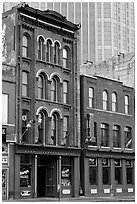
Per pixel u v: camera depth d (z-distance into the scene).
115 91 52.69
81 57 97.75
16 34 42.00
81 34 99.00
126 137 53.78
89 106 48.94
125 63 60.12
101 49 100.12
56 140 44.84
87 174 46.88
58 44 46.34
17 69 41.66
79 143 47.00
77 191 45.75
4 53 42.66
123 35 106.56
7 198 38.91
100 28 101.44
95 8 101.19
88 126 47.38
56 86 45.69
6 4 71.56
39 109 43.19
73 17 99.44
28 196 40.84
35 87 43.09
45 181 44.50
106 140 50.56
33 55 43.34
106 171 49.75
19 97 41.47
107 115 50.81
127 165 52.75
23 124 41.84
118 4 106.69
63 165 45.03
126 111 54.34
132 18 110.56
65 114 46.09
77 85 47.75
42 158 44.53
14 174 39.84
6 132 39.72
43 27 44.78
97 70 62.16
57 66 45.75
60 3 99.31
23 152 40.62
